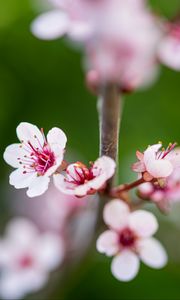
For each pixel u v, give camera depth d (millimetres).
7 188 422
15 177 285
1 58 437
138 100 432
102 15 330
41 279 382
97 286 405
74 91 435
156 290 404
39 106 434
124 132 428
